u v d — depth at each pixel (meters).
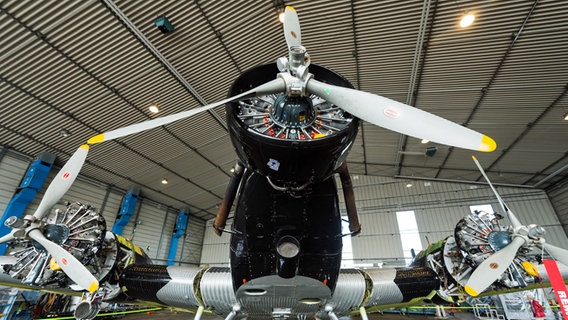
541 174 17.28
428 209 20.91
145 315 17.70
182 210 23.22
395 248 20.34
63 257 3.52
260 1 8.91
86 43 8.77
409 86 11.90
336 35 9.95
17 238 3.66
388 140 17.22
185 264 23.38
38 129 11.83
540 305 11.73
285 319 4.90
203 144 15.24
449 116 13.40
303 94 2.26
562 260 4.00
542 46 9.16
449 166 19.00
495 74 10.57
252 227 3.09
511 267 4.66
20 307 11.58
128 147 14.24
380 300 4.87
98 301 4.42
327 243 3.15
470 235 4.77
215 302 4.43
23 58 8.76
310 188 2.83
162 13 8.51
